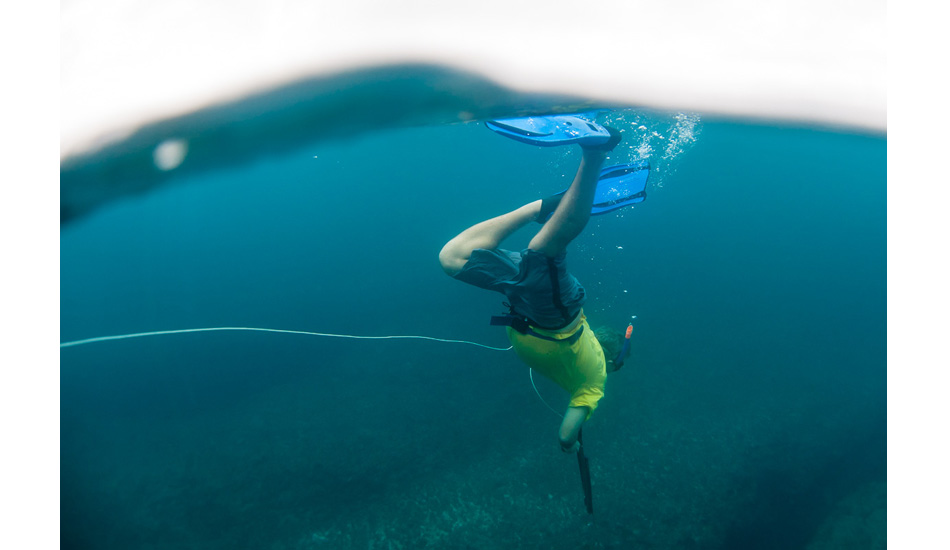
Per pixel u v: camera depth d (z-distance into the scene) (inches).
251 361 283.3
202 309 433.1
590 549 159.8
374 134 97.3
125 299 650.2
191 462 200.4
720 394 247.6
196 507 177.8
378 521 169.9
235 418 229.0
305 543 162.1
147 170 79.2
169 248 950.4
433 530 166.2
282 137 76.9
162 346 304.3
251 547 161.2
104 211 89.4
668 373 265.4
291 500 179.9
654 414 228.1
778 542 163.6
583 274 478.0
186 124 71.0
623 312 355.3
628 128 181.0
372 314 349.1
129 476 193.0
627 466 195.3
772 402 242.4
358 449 205.8
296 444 209.9
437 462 197.0
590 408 112.4
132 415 232.4
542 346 107.7
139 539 164.4
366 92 70.4
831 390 256.7
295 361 282.4
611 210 114.7
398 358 281.1
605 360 127.3
